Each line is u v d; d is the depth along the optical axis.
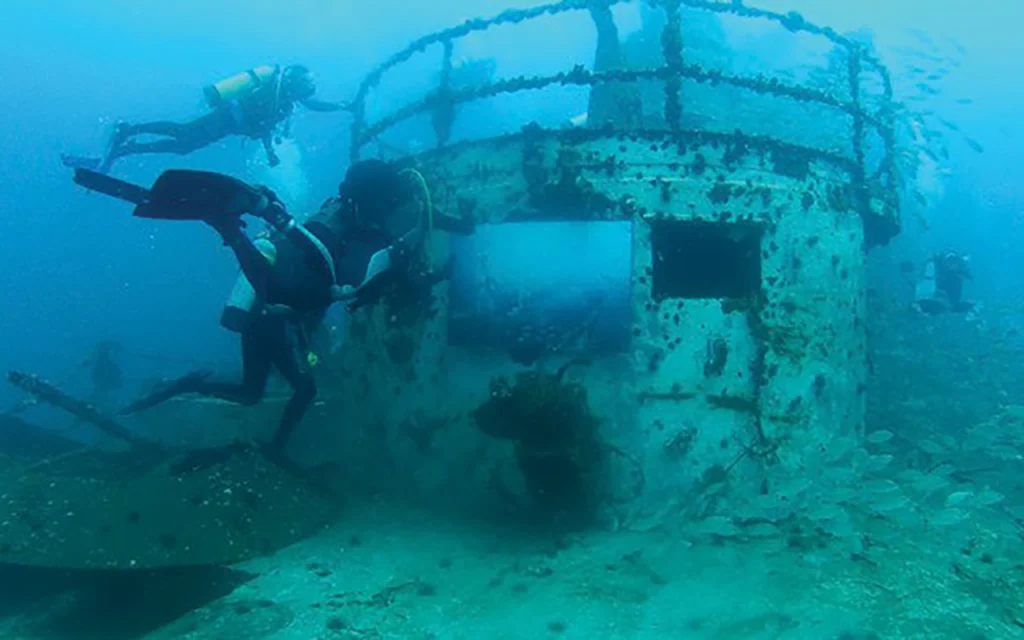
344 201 3.98
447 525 5.84
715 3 6.17
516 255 6.01
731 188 5.85
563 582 4.58
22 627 4.23
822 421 6.00
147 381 10.11
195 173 3.19
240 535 5.12
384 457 6.88
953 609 4.03
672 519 5.49
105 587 4.69
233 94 7.61
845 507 5.64
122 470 5.98
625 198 5.80
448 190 6.47
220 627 4.01
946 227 15.61
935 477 4.92
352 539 5.42
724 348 5.77
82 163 5.23
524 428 5.33
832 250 6.23
